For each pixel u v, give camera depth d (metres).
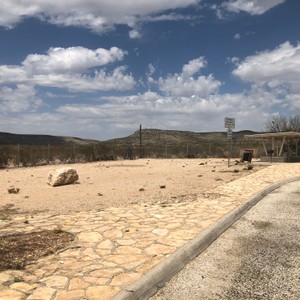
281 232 7.78
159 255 5.91
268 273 5.49
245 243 7.04
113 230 7.43
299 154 35.16
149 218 8.52
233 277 5.37
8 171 24.67
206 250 6.64
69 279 4.89
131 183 15.65
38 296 4.38
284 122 42.75
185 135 109.81
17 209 10.05
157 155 45.69
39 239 6.77
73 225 7.85
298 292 4.82
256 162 29.42
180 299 4.69
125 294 4.43
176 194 12.35
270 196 12.59
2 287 4.62
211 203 10.49
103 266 5.39
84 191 13.26
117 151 43.22
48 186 15.09
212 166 25.69
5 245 6.36
